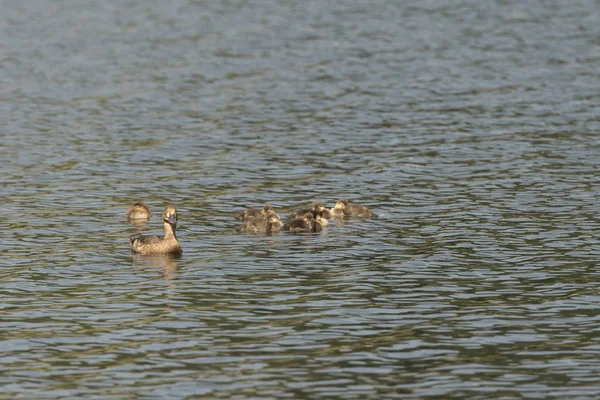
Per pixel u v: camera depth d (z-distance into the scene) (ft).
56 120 126.72
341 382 53.16
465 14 206.18
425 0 224.33
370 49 173.37
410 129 119.75
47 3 234.38
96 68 161.89
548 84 144.46
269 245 77.77
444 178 98.22
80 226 83.71
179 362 55.77
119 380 53.52
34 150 111.34
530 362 55.57
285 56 168.76
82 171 102.47
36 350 57.57
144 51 175.83
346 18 204.74
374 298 65.57
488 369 54.70
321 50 173.27
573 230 80.38
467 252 75.15
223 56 169.68
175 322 61.62
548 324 60.95
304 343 58.23
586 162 103.19
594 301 64.69
